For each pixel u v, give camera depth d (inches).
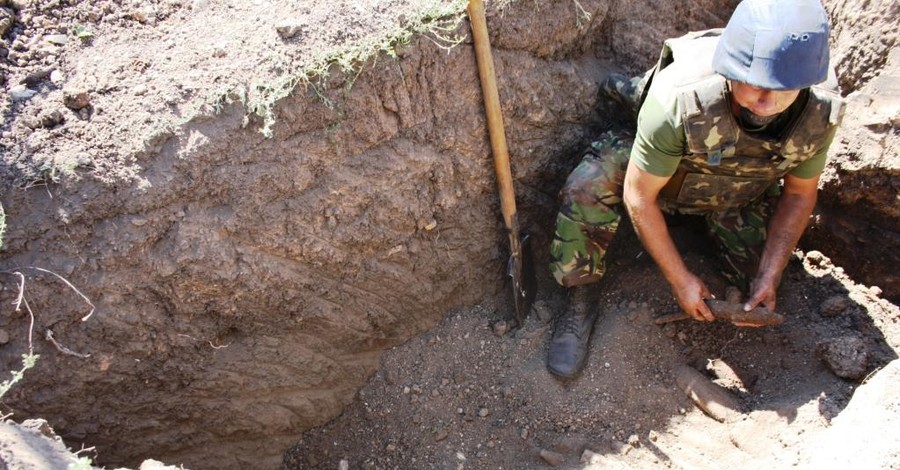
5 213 88.0
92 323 92.4
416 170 109.0
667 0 131.7
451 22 104.3
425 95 106.1
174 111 94.9
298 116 98.0
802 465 91.7
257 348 107.2
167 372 100.2
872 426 86.4
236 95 96.0
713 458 102.4
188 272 95.7
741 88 89.0
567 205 113.9
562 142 123.2
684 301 107.0
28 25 102.0
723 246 118.1
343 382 118.3
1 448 69.1
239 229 98.3
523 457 110.7
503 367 121.6
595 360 117.4
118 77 98.0
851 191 114.2
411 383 121.0
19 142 91.2
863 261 118.3
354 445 117.2
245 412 109.1
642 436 107.7
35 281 88.9
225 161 95.7
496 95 108.2
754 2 86.4
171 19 107.0
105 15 105.4
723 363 114.3
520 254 120.9
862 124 111.0
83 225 90.7
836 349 104.2
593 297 121.6
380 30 101.3
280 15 104.3
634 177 103.3
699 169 104.7
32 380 90.6
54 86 96.9
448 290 124.4
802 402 102.2
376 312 117.1
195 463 108.0
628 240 132.9
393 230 111.2
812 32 83.1
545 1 112.8
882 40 109.1
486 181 116.7
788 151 96.0
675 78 97.0
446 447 114.4
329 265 107.6
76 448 96.9
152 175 92.9
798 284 120.6
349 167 103.9
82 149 91.7
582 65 124.8
